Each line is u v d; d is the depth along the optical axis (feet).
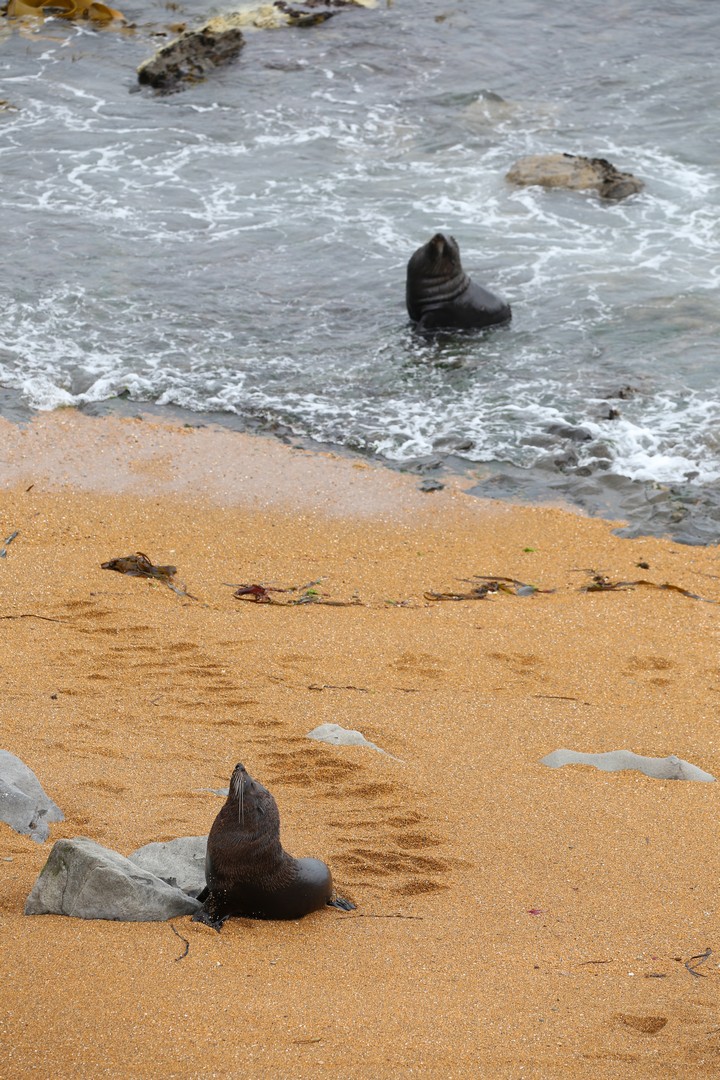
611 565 69.51
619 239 113.50
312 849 36.70
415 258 97.35
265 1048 24.58
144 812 37.78
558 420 85.87
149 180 125.08
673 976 29.78
